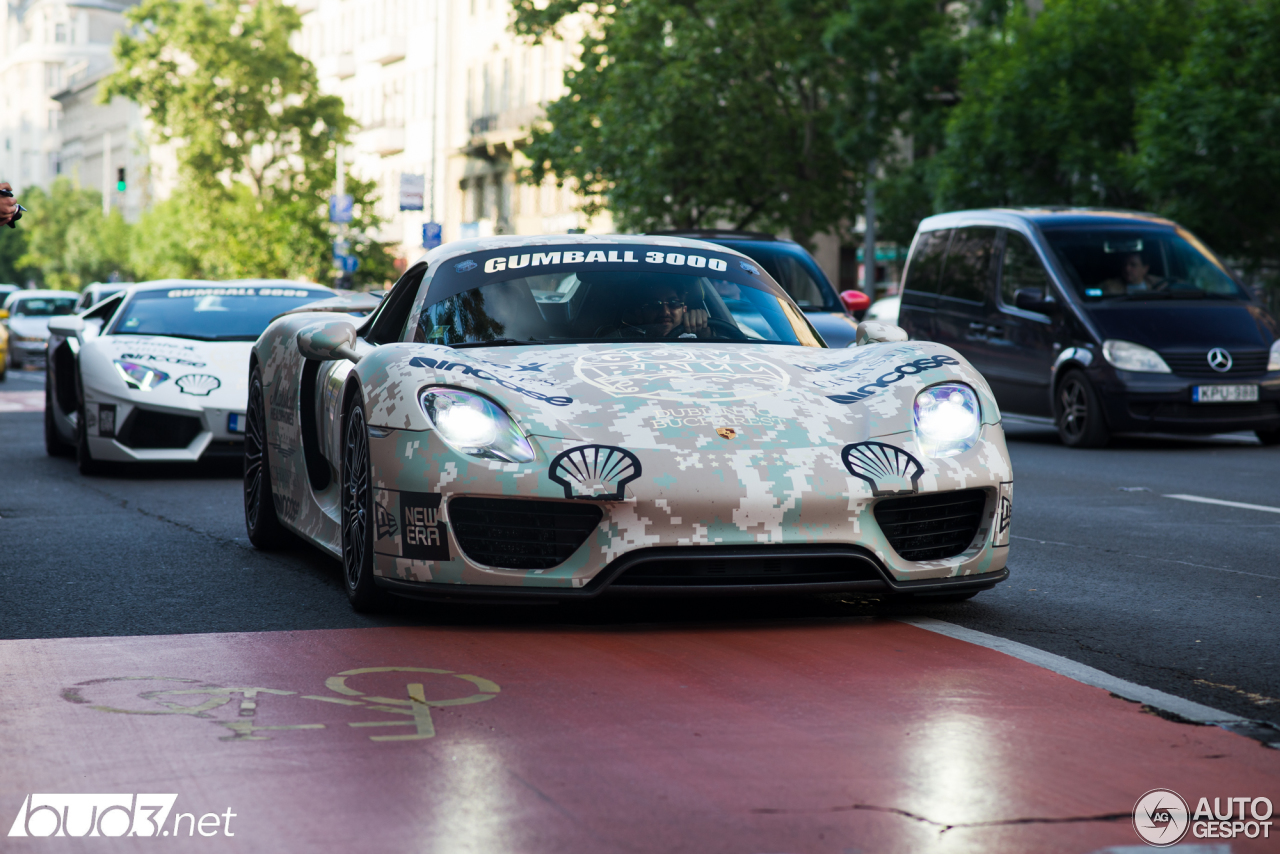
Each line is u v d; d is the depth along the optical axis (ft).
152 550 26.37
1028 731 14.21
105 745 13.87
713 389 19.01
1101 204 83.56
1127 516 31.68
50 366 46.29
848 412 18.81
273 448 25.71
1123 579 23.44
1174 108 73.31
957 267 55.67
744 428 18.22
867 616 19.81
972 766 13.09
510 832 11.47
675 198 115.24
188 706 15.21
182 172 226.99
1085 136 83.20
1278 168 71.31
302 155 228.43
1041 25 84.94
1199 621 19.95
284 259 189.47
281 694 15.69
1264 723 14.60
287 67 226.58
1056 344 50.44
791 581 17.95
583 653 17.57
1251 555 26.11
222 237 222.89
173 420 39.27
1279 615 20.43
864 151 106.01
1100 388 48.62
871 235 113.60
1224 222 73.72
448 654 17.56
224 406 39.04
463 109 226.79
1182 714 14.85
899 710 14.97
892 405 18.98
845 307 47.83
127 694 15.70
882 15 103.30
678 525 17.61
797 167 114.93
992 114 85.35
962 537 19.01
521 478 17.70
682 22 110.32
